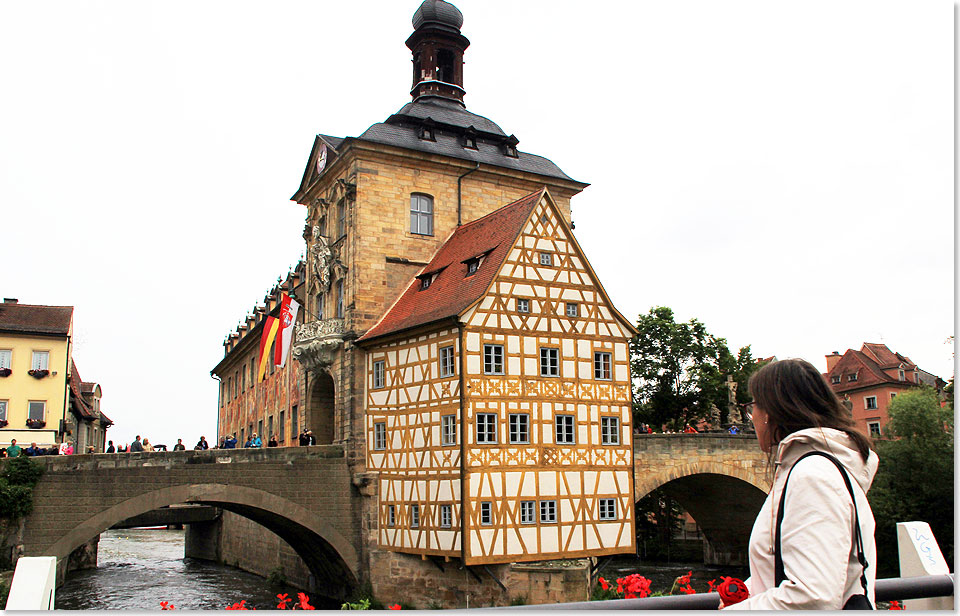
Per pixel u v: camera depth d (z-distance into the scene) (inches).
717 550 2101.4
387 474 1343.5
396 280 1492.4
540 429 1245.1
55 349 2090.3
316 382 1572.3
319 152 1644.9
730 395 1980.8
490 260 1290.6
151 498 1198.9
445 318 1218.0
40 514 1126.4
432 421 1252.5
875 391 2773.1
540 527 1218.0
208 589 1664.6
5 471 1111.6
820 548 115.7
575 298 1318.9
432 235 1547.7
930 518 1715.1
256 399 2369.6
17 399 2031.3
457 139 1642.5
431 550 1226.6
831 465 122.3
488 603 1189.7
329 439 1582.2
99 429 3668.8
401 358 1339.8
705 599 140.9
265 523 1446.9
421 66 1790.1
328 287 1567.4
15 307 2139.5
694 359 2313.0
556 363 1282.0
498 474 1195.3
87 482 1157.7
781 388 135.3
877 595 160.2
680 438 1583.4
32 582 168.6
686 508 1980.8
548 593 1161.4
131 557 2442.2
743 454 1643.7
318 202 1647.4
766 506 128.9
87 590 1656.0
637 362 2315.5
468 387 1192.8
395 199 1515.7
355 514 1364.4
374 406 1389.0
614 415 1322.6
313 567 1529.3
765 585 126.1
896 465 1752.0
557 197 1708.9
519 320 1256.2
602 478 1288.1
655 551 2288.4
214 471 1251.8
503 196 1637.6
